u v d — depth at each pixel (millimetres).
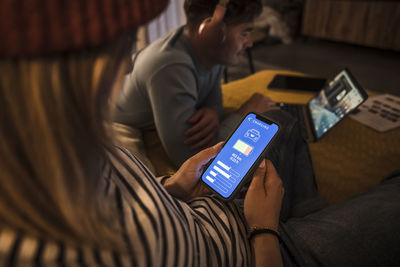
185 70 972
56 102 244
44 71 234
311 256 621
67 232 285
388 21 3391
